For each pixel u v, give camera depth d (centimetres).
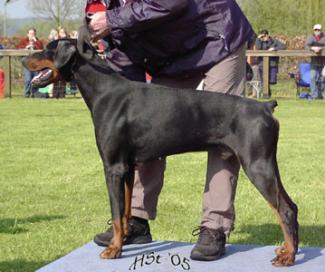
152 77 496
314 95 2059
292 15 3186
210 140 441
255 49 2136
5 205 749
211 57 467
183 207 740
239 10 482
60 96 2128
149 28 459
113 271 427
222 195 464
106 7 466
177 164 1001
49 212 721
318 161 1032
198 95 441
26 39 2308
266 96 2042
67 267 434
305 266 433
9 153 1109
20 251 579
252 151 427
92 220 688
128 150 442
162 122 438
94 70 445
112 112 439
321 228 653
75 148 1159
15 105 1898
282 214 428
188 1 457
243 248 482
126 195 456
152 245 491
